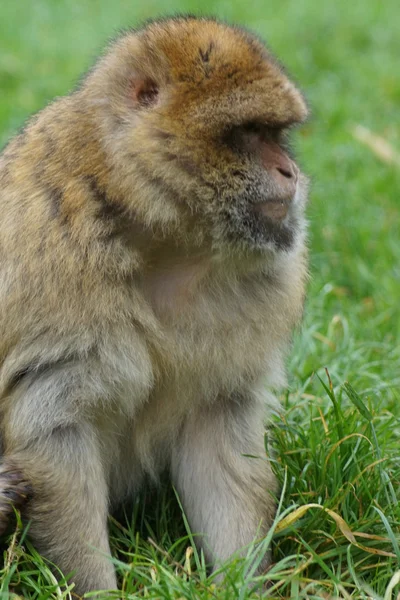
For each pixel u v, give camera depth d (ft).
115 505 30.09
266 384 29.09
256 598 24.48
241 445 28.89
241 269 27.07
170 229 25.75
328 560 27.09
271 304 27.94
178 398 27.99
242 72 25.39
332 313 40.83
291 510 28.84
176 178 25.25
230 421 28.89
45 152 26.76
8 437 26.61
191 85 25.30
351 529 27.09
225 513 28.60
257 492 28.53
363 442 29.43
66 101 27.73
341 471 28.91
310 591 25.62
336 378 34.78
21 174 26.99
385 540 26.30
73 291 25.44
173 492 30.07
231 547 28.17
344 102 64.28
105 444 27.96
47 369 26.03
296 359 36.14
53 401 25.91
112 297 25.63
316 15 80.64
